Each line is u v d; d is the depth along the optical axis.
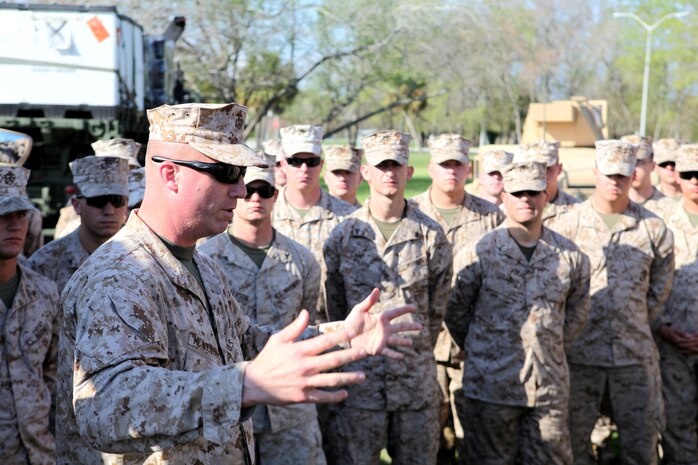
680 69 42.53
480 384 5.34
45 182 11.27
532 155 6.74
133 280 2.25
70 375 2.34
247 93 22.14
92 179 4.79
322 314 5.59
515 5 29.42
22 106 11.34
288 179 6.46
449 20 22.61
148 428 2.00
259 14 20.73
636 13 42.31
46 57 11.34
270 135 41.06
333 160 7.13
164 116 2.39
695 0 41.22
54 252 4.89
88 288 2.24
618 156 5.79
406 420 5.14
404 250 5.20
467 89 39.88
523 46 31.89
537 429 5.25
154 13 20.14
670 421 6.18
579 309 5.43
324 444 5.35
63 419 2.41
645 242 5.84
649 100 47.75
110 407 2.03
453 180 6.51
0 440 3.96
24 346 4.07
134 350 2.14
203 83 21.20
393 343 2.37
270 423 4.55
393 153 5.15
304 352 1.97
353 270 5.27
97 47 11.40
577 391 5.87
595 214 5.94
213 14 20.31
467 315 5.55
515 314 5.25
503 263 5.29
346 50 21.80
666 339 6.19
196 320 2.43
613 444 6.77
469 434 5.48
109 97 11.45
